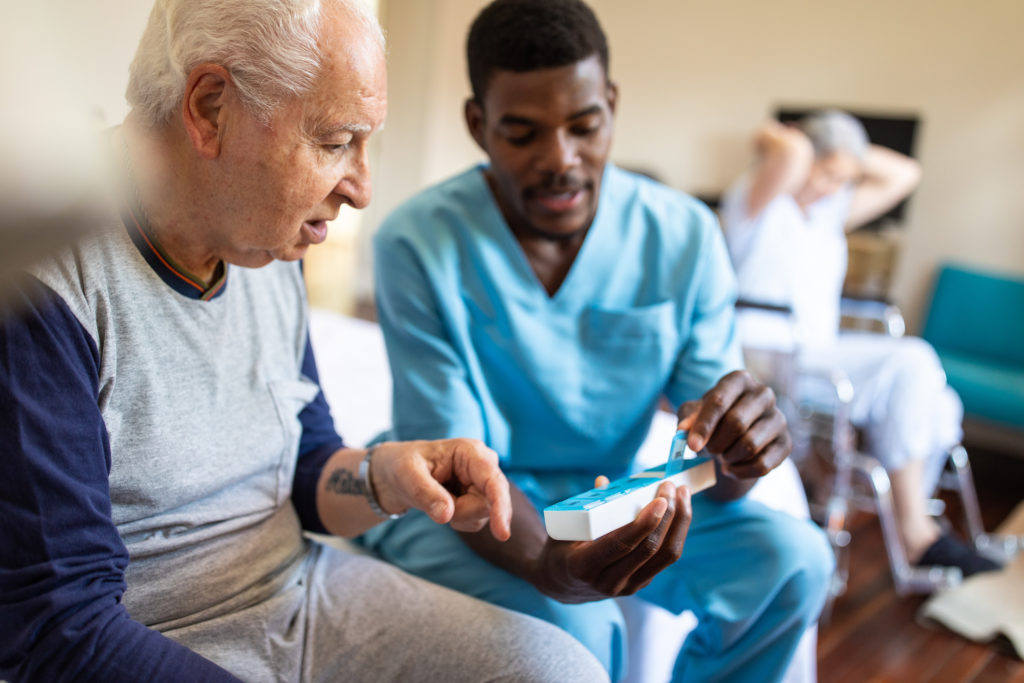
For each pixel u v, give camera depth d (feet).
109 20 1.05
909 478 7.75
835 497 7.60
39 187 0.70
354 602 3.06
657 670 4.39
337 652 2.92
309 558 3.25
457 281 3.96
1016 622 6.70
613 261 4.09
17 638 2.04
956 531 9.08
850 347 8.25
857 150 9.18
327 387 6.22
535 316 3.99
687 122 14.74
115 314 2.42
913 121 12.78
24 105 0.68
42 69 0.70
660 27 14.71
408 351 3.92
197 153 2.33
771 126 8.74
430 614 3.02
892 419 7.85
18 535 2.05
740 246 8.77
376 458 3.09
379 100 2.40
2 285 0.81
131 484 2.51
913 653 6.47
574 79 3.53
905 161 12.03
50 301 2.16
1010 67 12.10
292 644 2.88
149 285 2.51
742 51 14.11
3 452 2.03
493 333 4.00
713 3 14.21
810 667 4.62
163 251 2.53
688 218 4.25
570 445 4.14
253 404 2.92
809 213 9.27
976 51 12.30
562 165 3.62
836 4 13.23
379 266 4.04
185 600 2.70
